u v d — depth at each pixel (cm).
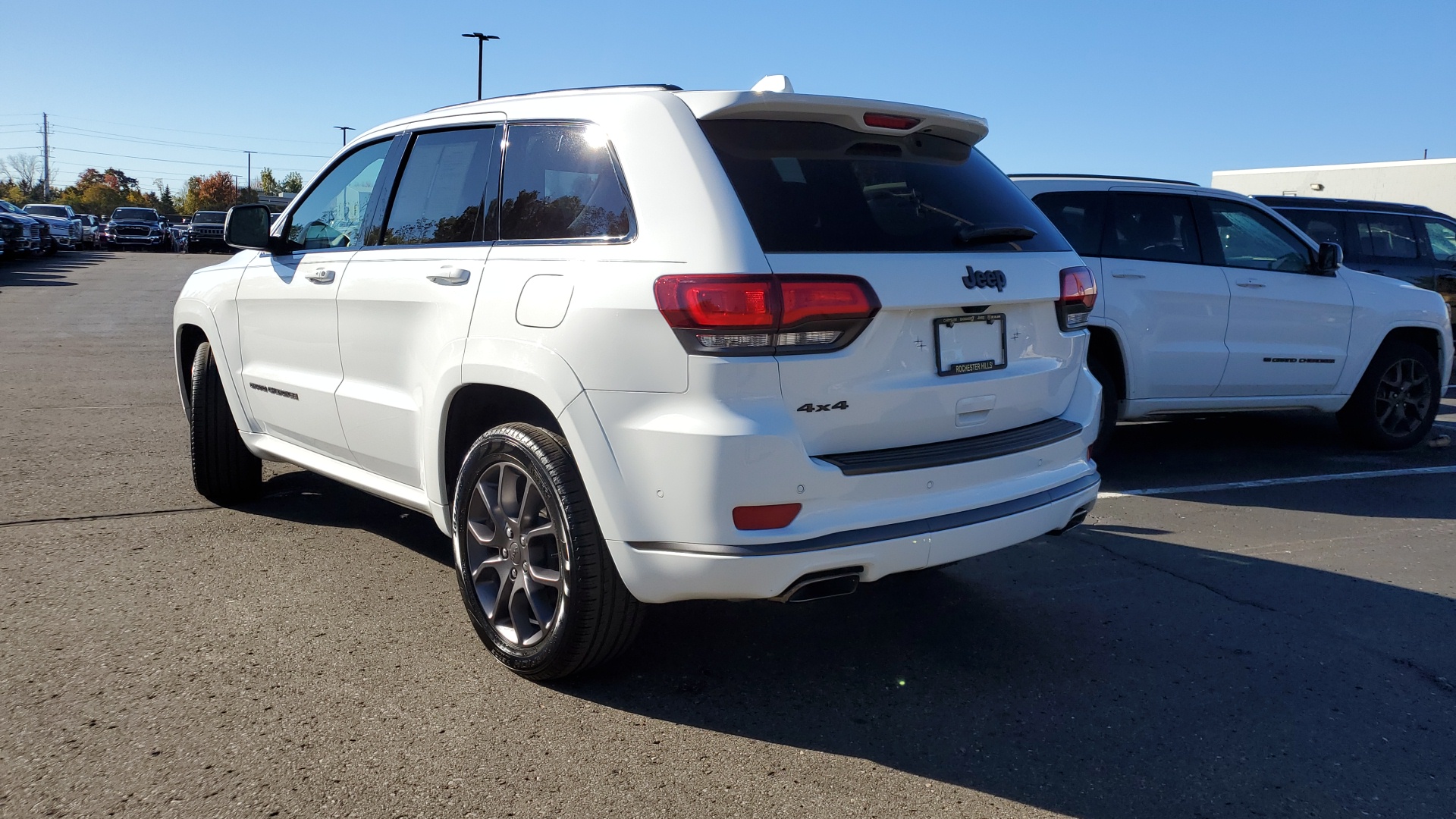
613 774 278
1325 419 859
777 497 281
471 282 344
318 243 449
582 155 329
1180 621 401
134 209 4225
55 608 381
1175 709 326
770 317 278
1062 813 266
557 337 305
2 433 693
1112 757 295
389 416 382
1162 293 638
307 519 505
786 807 264
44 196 9850
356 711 309
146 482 570
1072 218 639
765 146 306
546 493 312
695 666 349
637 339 288
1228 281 657
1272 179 2806
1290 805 272
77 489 550
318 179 469
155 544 460
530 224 338
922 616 401
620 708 317
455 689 325
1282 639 386
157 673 329
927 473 305
